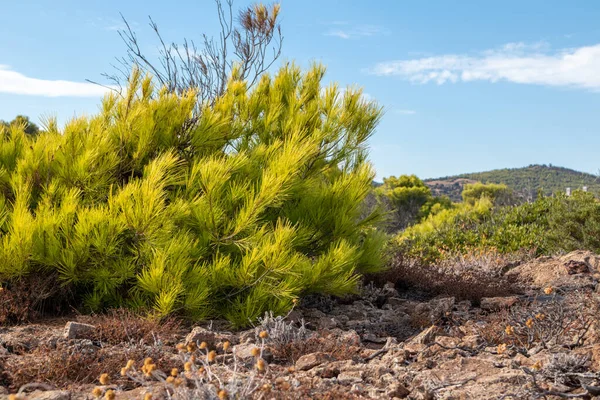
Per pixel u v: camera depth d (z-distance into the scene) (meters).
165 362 3.75
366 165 6.65
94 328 4.38
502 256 10.90
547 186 86.75
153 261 5.18
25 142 6.51
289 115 6.97
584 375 3.24
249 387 2.83
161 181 5.61
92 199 5.70
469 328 5.00
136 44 9.87
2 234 5.43
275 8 10.12
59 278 5.25
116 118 6.39
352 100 6.97
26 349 4.02
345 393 3.16
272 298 5.58
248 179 6.15
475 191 39.75
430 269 8.21
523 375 3.48
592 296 4.59
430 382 3.44
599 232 10.94
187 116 6.38
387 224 7.42
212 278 5.47
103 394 3.21
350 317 6.05
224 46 10.07
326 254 6.38
